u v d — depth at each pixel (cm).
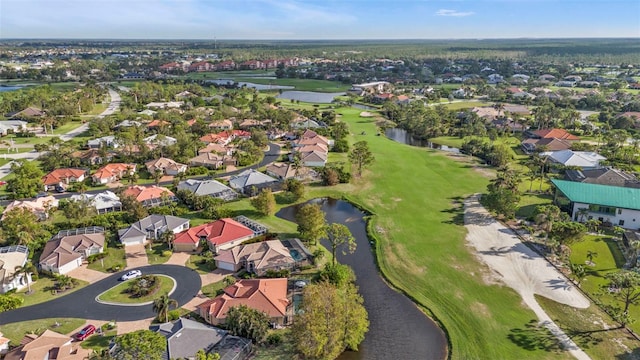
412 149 18112
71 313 7181
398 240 9944
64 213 10700
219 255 8712
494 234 10194
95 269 8562
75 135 19600
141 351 5209
